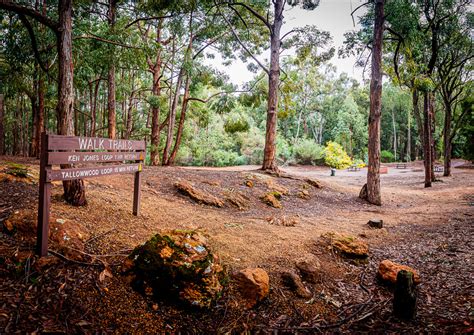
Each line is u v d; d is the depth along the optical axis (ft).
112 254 12.35
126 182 26.89
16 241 11.69
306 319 11.35
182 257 10.99
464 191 46.70
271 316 11.29
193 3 46.19
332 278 14.83
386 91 149.59
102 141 14.26
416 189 53.57
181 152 100.83
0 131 48.83
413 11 41.96
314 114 160.56
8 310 8.55
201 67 62.44
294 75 55.57
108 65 40.27
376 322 11.23
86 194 19.34
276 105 47.50
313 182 43.88
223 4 50.19
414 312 11.28
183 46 63.98
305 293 12.88
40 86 45.85
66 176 11.96
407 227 25.90
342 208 34.81
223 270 12.17
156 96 59.16
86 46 37.91
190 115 85.61
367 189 39.37
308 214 29.55
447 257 17.63
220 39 66.28
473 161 93.50
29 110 93.09
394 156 157.48
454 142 120.26
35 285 9.78
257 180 37.91
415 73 47.06
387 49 54.19
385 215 31.35
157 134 65.31
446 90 72.02
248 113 157.58
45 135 11.03
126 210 18.38
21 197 16.35
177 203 24.44
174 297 10.38
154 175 31.68
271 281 13.16
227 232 19.08
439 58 60.85
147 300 10.30
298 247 17.47
